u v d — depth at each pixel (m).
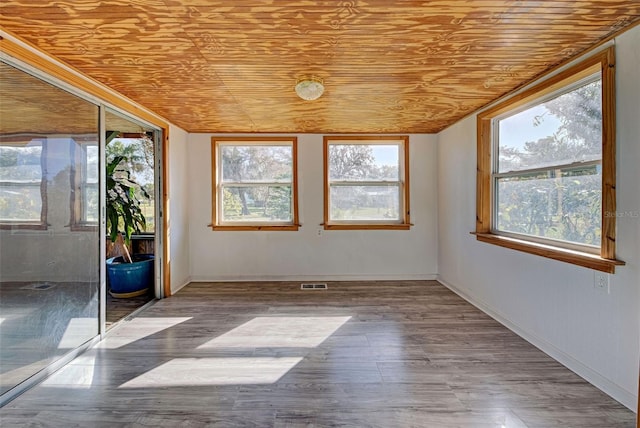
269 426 1.69
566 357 2.27
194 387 2.04
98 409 1.83
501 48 2.10
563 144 2.42
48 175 2.20
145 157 4.68
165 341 2.70
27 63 2.00
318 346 2.60
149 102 3.20
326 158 4.63
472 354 2.45
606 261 1.89
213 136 4.56
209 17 1.73
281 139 4.59
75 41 1.99
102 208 2.73
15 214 1.97
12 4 1.59
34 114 2.09
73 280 2.42
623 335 1.84
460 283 3.96
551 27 1.85
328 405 1.86
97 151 2.68
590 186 2.16
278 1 1.59
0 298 1.88
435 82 2.69
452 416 1.76
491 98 3.09
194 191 4.60
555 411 1.79
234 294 4.02
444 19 1.77
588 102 2.19
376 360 2.37
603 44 2.00
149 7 1.64
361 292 4.10
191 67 2.38
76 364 2.32
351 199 4.70
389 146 4.70
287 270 4.67
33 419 1.75
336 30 1.88
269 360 2.38
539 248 2.47
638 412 1.59
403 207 4.71
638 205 1.77
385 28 1.86
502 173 3.21
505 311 3.01
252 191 4.69
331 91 2.89
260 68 2.41
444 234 4.41
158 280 3.87
